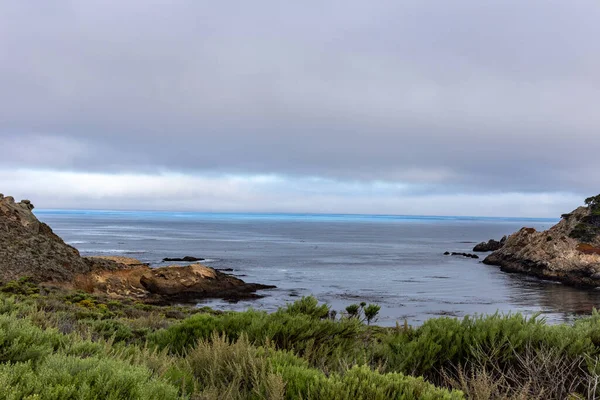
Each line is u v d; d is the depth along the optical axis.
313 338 7.27
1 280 28.62
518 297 44.62
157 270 41.25
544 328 6.55
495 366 5.72
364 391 4.11
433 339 6.30
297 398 4.13
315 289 47.09
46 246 35.47
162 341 7.80
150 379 4.11
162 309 24.94
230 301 39.25
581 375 5.69
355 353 6.53
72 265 35.50
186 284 40.91
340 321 8.38
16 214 38.28
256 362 5.02
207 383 4.83
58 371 3.71
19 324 5.12
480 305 39.38
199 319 8.20
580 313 36.59
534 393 5.14
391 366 5.97
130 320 14.94
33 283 27.86
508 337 6.20
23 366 3.65
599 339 6.39
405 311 35.41
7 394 3.18
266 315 8.32
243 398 4.45
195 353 5.91
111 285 36.38
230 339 7.64
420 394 4.18
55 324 8.97
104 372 3.82
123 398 3.60
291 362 5.30
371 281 54.69
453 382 5.32
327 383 4.16
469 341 6.14
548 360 5.42
